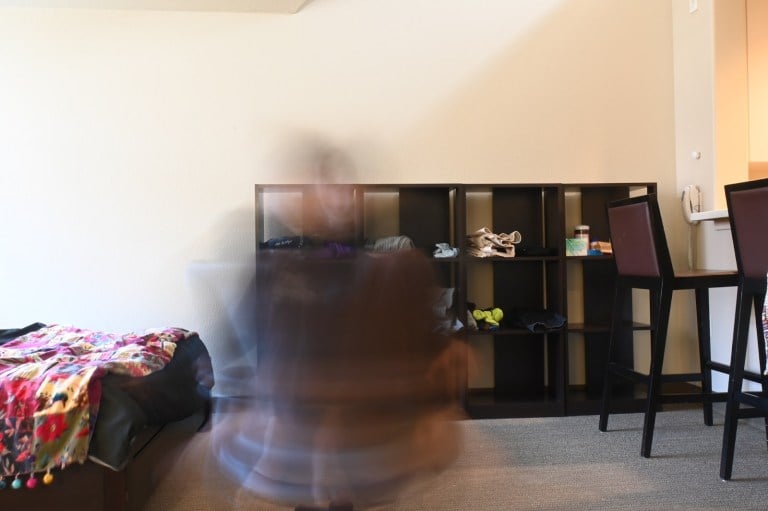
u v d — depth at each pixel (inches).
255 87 113.0
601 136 118.6
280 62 113.4
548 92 117.7
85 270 109.3
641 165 119.4
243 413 37.3
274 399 33.9
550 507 65.1
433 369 34.5
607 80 118.9
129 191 110.4
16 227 108.1
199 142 111.7
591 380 113.2
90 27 110.0
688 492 68.6
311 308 33.3
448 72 116.1
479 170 116.3
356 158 39.0
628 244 87.9
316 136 40.4
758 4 110.0
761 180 67.9
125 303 109.8
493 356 114.3
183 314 110.4
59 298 108.7
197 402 77.1
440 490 69.7
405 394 33.9
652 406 80.0
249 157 112.4
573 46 118.3
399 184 104.3
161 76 111.3
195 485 72.2
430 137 115.6
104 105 110.1
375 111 114.9
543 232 113.5
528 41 117.4
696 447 84.1
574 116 118.1
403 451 33.9
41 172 108.7
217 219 111.3
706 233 111.2
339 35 114.3
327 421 33.5
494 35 117.0
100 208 109.7
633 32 119.5
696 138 114.3
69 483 55.8
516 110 117.0
